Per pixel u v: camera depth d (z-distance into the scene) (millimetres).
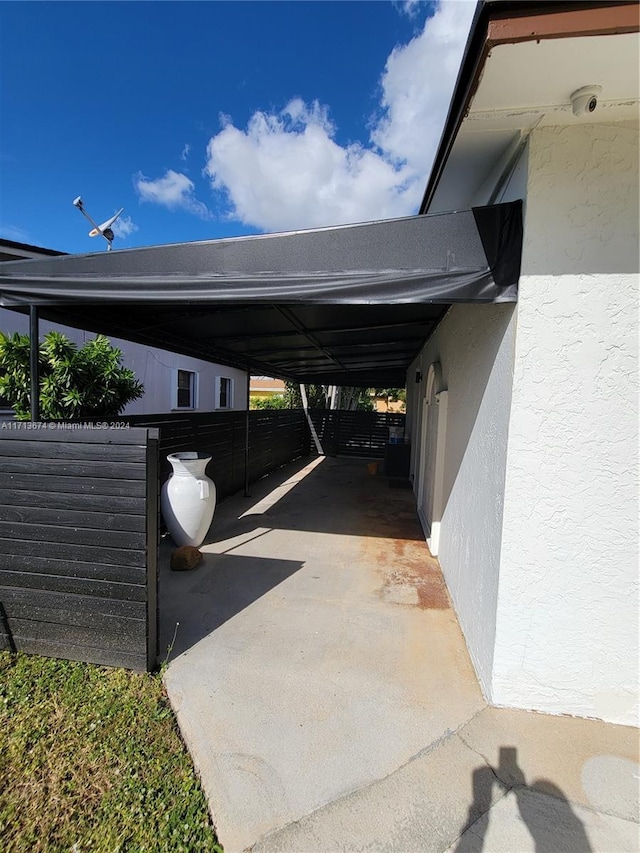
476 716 2555
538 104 2127
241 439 8766
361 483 10109
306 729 2428
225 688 2770
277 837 1817
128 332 5414
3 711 2527
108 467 2834
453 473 4336
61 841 1791
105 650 2951
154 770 2139
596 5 1599
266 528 6426
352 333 6223
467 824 1885
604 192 2295
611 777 2133
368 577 4637
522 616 2561
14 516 2979
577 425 2404
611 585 2461
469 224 2531
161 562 4918
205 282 3021
